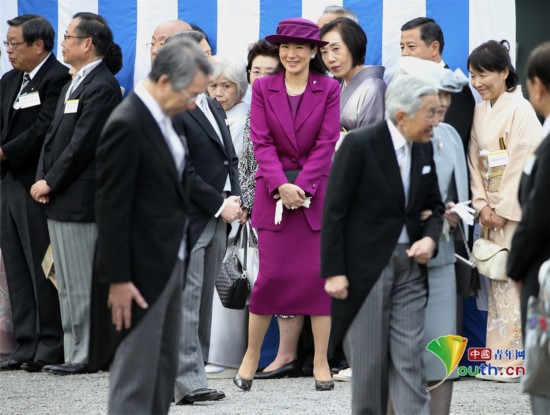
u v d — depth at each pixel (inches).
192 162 820.6
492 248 908.0
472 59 925.8
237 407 799.1
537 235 525.0
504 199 904.3
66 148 924.0
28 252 983.0
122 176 528.7
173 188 547.2
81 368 949.8
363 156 593.9
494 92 921.5
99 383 902.4
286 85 883.4
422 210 614.9
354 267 598.5
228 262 895.1
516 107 914.1
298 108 877.2
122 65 1024.9
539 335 512.4
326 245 595.8
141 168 538.3
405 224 600.7
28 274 997.2
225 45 1029.8
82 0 1038.4
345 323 603.8
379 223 597.3
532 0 1083.9
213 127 837.2
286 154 879.1
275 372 952.9
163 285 543.8
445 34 1016.2
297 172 874.8
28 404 808.3
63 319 957.8
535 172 533.0
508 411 786.2
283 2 1027.3
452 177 640.4
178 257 562.6
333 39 950.4
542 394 519.5
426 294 614.9
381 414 607.2
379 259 595.8
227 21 1028.5
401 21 1019.3
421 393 605.3
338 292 596.4
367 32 1023.6
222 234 840.9
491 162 912.3
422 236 609.3
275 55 970.1
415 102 580.1
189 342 807.1
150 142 538.6
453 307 644.7
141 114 537.3
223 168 834.8
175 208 550.6
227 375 965.2
